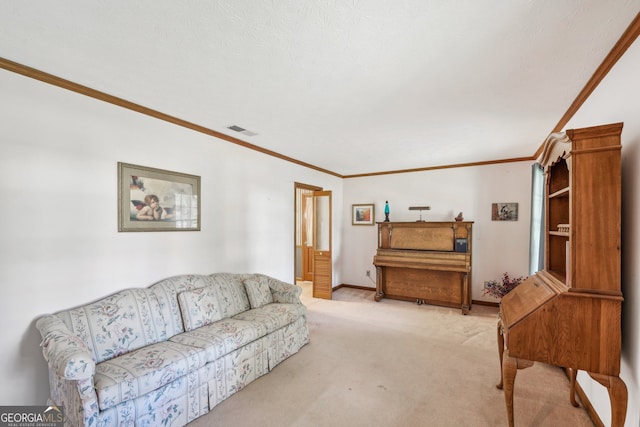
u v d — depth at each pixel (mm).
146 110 2689
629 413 1664
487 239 4973
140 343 2279
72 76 2119
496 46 1728
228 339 2395
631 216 1654
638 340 1570
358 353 3137
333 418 2102
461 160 4914
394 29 1577
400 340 3480
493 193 4934
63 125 2182
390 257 5133
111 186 2455
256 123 3092
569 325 1664
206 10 1435
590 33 1602
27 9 1422
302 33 1617
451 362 2938
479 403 2271
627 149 1688
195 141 3168
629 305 1679
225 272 3482
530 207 4668
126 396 1760
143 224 2672
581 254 1643
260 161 4074
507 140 3695
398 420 2076
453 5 1396
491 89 2289
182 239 3021
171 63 1943
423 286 5066
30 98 2023
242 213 3771
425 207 5410
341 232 6324
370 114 2822
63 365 1530
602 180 1612
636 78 1583
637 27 1518
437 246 4953
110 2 1375
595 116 2148
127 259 2551
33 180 2035
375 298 5215
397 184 5777
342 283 6355
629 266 1680
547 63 1913
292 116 2887
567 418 2092
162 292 2635
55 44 1733
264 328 2738
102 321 2166
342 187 6379
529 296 2037
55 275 2121
